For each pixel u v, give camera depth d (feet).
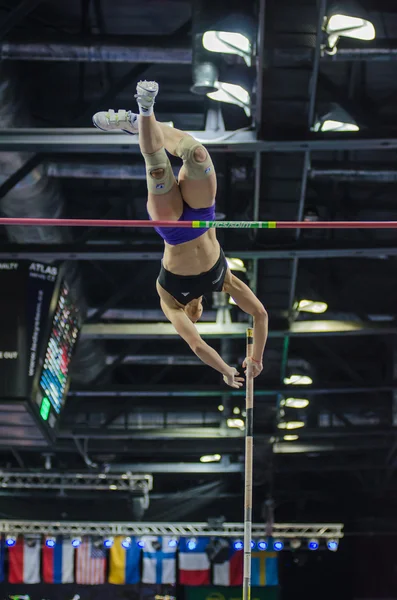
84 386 62.34
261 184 41.45
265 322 23.58
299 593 87.15
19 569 75.66
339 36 34.42
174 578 75.25
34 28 38.11
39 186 43.32
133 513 73.92
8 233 47.62
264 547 74.02
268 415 65.98
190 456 78.28
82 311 55.62
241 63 35.88
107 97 39.63
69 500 75.77
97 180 50.52
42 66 42.39
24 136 37.70
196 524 73.51
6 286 47.29
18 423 49.65
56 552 75.82
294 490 79.10
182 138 20.18
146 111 19.43
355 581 86.58
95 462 75.66
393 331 53.88
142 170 44.16
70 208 51.34
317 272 58.34
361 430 67.05
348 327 53.62
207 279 22.25
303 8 32.73
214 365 22.77
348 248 45.32
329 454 75.92
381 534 77.66
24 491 77.00
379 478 78.07
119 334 55.62
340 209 50.14
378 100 45.70
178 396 70.74
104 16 40.32
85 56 36.65
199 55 35.27
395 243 45.21
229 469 72.74
